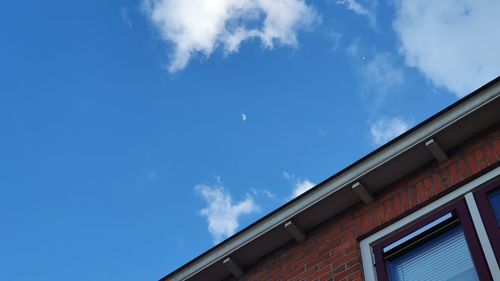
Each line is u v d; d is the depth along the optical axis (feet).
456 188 21.45
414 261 20.98
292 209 24.82
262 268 25.44
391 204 23.00
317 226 25.03
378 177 23.61
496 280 18.08
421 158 22.99
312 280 22.93
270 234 25.25
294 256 24.62
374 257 22.03
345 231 23.70
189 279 26.78
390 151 23.16
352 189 23.73
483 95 21.71
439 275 20.03
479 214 20.03
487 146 21.66
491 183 20.72
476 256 19.08
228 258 25.80
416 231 21.59
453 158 22.35
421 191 22.33
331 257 23.17
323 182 24.39
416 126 22.76
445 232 20.84
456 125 22.11
